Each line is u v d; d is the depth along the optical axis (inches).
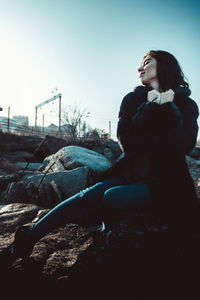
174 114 42.4
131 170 47.7
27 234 46.7
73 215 47.6
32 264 47.9
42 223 46.6
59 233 60.8
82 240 57.4
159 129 43.6
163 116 44.1
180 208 43.0
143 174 45.6
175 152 43.1
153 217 49.7
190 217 43.4
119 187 45.2
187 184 44.4
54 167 196.2
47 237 58.8
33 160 393.4
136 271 43.2
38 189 134.0
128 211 46.5
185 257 43.1
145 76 53.6
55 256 50.6
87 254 50.1
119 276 42.9
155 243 45.5
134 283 41.6
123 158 48.5
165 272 42.2
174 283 40.4
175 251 44.3
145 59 54.3
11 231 66.3
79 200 47.6
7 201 131.0
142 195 44.4
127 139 44.9
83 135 569.3
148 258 44.4
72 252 52.1
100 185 49.5
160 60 52.3
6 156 372.8
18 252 46.8
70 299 40.6
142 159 45.8
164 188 43.4
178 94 46.6
